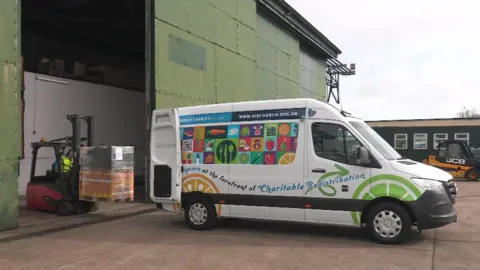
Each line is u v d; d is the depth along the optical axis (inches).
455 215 289.4
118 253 277.7
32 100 613.9
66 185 429.7
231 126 344.2
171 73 524.7
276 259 256.5
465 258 255.3
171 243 305.4
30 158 603.5
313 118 316.5
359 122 328.8
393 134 1274.6
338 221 303.7
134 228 368.8
